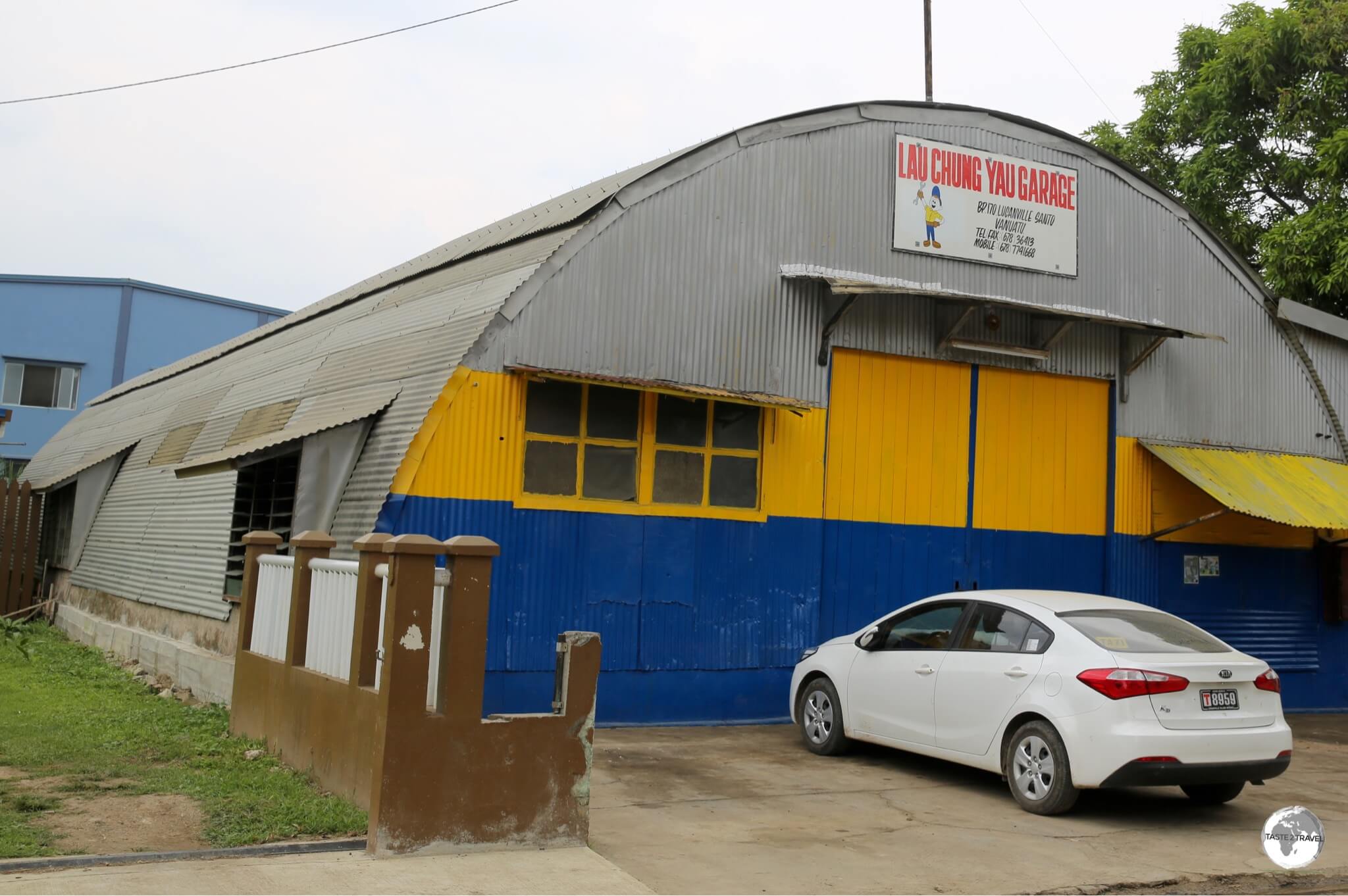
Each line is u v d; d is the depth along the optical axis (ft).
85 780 26.18
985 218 45.39
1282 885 23.02
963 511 44.68
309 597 28.68
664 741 35.70
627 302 38.19
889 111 43.93
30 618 65.31
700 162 39.91
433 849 21.58
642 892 20.30
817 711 34.73
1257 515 44.62
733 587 39.75
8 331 122.11
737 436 40.24
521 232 44.06
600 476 37.78
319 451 36.45
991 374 45.78
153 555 50.08
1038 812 27.37
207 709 36.14
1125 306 48.37
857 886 21.48
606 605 37.50
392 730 21.36
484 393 35.65
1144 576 48.14
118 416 78.38
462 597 22.29
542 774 22.74
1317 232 67.36
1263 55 72.18
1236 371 51.42
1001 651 29.27
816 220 42.04
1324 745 41.42
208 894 18.51
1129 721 25.98
